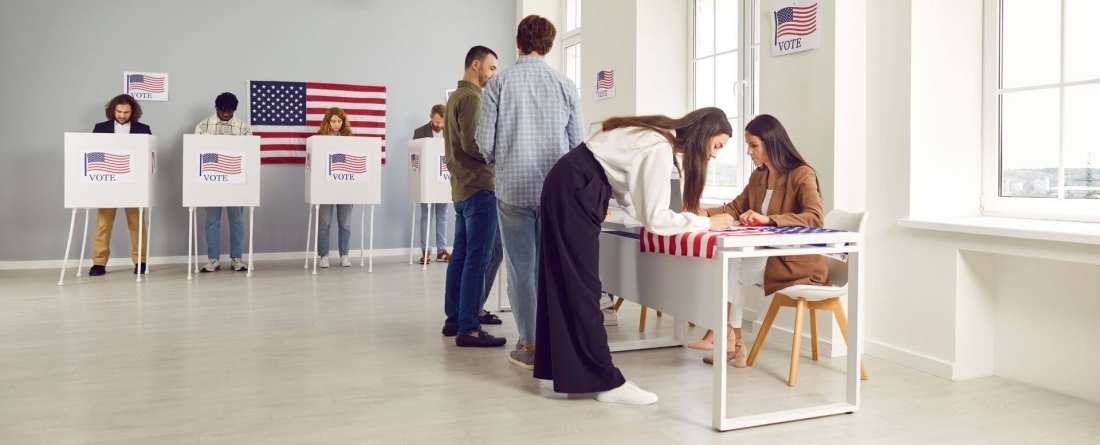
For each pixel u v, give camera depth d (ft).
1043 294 10.38
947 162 11.64
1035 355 10.53
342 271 22.95
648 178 9.12
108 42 24.04
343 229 24.20
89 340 13.32
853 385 9.37
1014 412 9.37
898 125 11.62
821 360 12.00
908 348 11.64
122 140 20.39
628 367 11.54
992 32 11.52
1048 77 10.69
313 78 26.09
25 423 8.87
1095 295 9.71
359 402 9.75
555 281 9.50
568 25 26.02
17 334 13.78
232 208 23.03
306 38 25.99
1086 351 9.84
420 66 27.37
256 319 15.31
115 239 24.35
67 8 23.66
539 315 9.92
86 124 23.97
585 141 9.69
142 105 24.36
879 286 12.11
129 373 11.14
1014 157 11.27
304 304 17.08
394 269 23.44
